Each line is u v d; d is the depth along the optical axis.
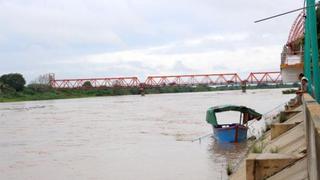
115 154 29.30
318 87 18.62
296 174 10.73
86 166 25.30
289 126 19.91
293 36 51.12
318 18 25.69
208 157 26.64
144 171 23.23
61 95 165.25
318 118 7.21
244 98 115.62
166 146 32.22
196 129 42.81
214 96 143.25
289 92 79.25
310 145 7.42
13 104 118.19
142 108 83.19
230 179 17.95
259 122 43.91
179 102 104.19
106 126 49.06
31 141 37.53
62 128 48.19
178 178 21.12
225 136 32.12
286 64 49.44
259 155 12.59
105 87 178.88
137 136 38.88
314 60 18.89
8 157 29.33
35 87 160.75
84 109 84.94
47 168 25.12
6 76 148.75
